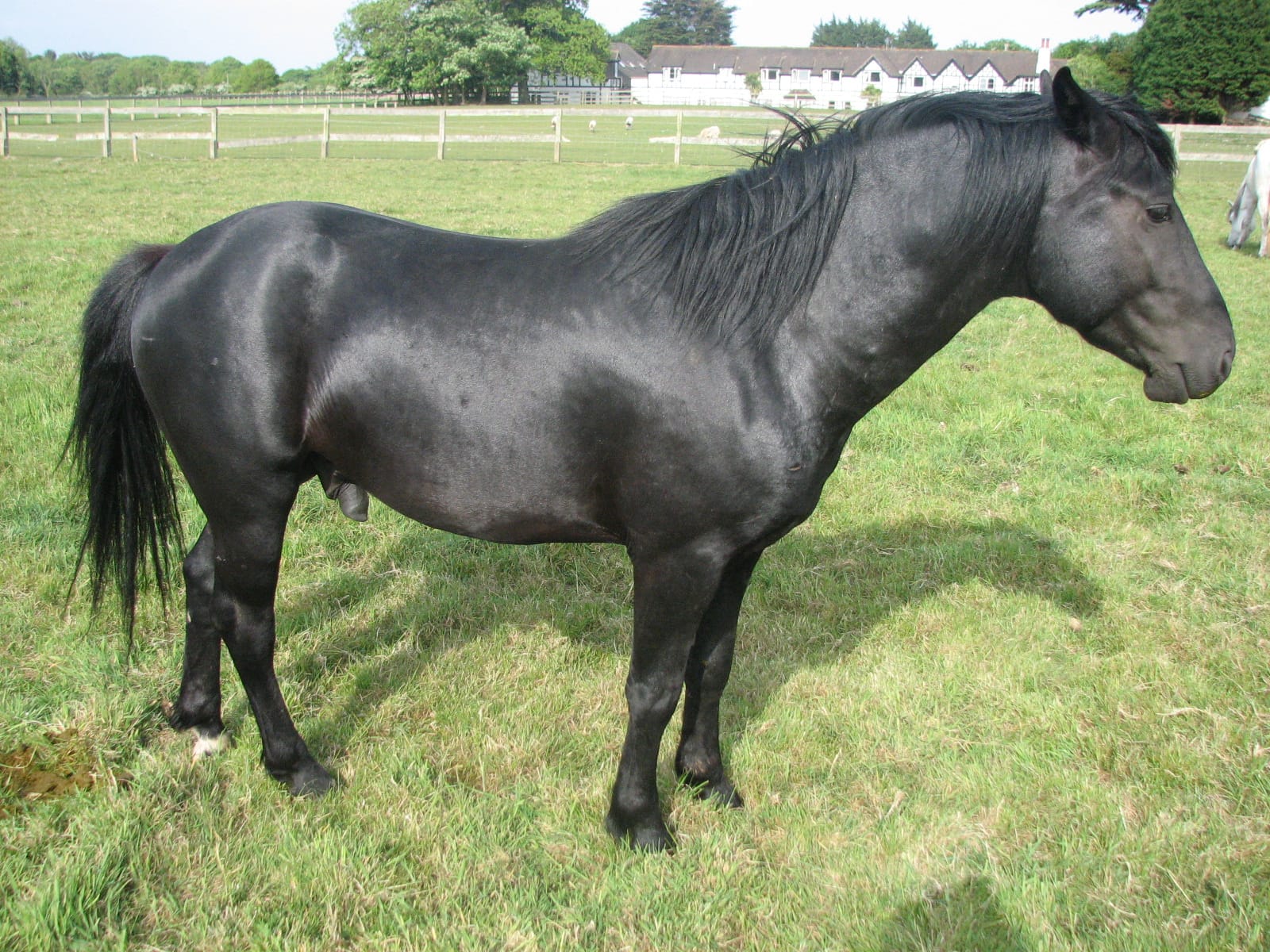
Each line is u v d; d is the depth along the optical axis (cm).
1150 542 427
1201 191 1652
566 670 335
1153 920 229
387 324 225
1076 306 215
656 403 213
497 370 220
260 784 265
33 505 408
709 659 255
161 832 242
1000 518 453
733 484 212
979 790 276
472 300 224
